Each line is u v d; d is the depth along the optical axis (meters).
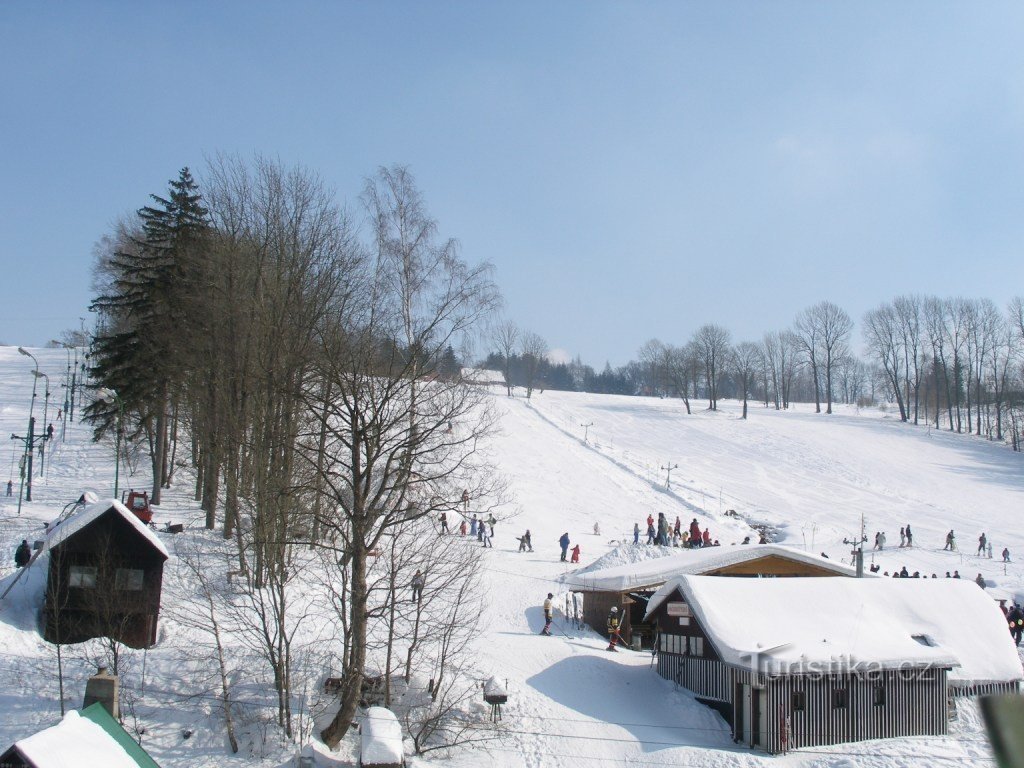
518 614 36.12
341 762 21.62
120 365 42.00
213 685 24.56
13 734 21.00
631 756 23.25
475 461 71.19
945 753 22.83
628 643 33.34
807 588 29.23
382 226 28.91
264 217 35.31
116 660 23.06
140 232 53.03
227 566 32.91
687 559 35.28
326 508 28.03
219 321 33.59
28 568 28.41
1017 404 119.19
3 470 53.44
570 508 63.44
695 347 133.25
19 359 106.50
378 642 27.22
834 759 22.56
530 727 24.72
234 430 29.36
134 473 53.56
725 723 25.59
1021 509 75.25
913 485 84.19
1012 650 29.48
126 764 14.65
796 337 142.25
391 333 25.66
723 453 96.62
